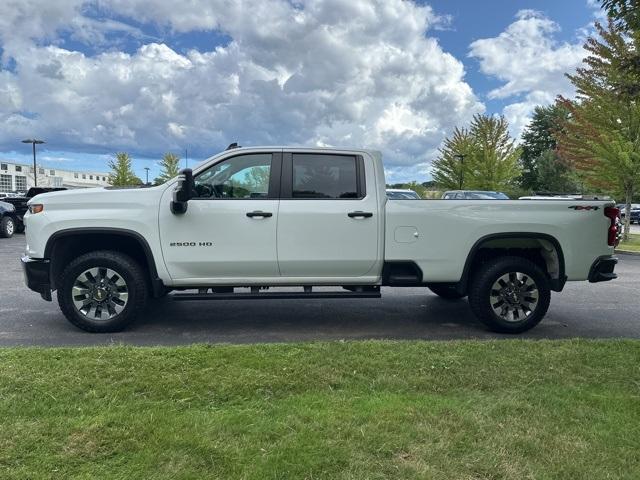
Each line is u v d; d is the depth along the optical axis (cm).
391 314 686
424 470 270
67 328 590
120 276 564
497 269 583
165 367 399
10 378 373
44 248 553
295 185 570
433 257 580
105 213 554
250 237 560
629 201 2098
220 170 568
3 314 657
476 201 580
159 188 564
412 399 357
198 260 559
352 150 578
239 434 303
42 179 9888
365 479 262
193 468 270
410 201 576
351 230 568
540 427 318
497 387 383
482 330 609
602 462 282
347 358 429
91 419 315
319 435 302
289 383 379
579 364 429
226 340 551
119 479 259
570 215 588
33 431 299
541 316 595
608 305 776
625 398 362
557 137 2238
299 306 727
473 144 3753
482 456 284
